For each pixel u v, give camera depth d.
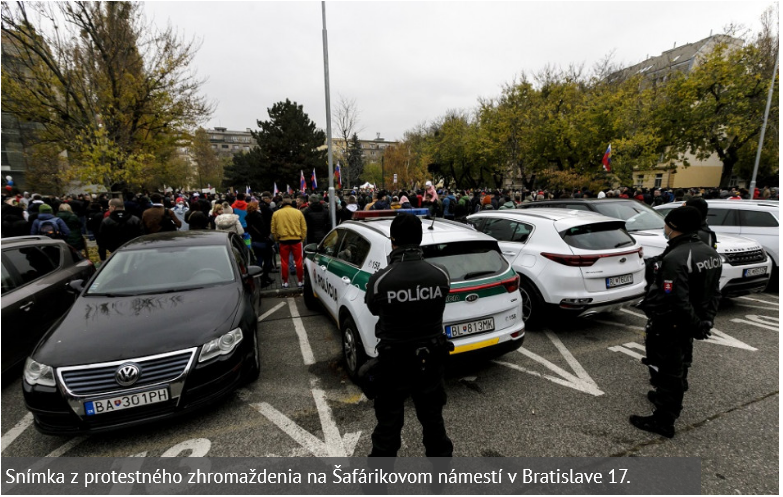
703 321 2.60
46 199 10.53
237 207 8.59
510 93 25.78
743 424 2.81
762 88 18.36
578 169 23.03
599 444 2.65
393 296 2.12
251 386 3.57
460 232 3.67
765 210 6.30
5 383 3.73
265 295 6.65
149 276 3.82
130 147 12.84
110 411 2.64
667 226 2.73
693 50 36.31
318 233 7.88
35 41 10.52
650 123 21.56
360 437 2.81
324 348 4.43
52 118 12.42
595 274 4.20
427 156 44.34
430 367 2.15
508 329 3.39
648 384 3.44
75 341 2.83
